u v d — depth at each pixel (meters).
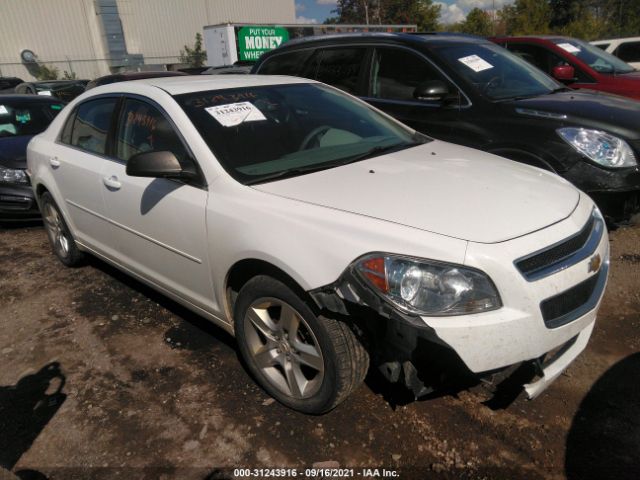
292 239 2.28
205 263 2.73
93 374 3.04
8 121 6.44
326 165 2.81
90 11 33.25
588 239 2.36
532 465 2.25
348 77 5.22
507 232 2.12
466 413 2.55
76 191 3.76
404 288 2.02
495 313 2.01
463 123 4.32
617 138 3.71
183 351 3.20
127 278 4.26
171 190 2.86
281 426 2.54
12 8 31.09
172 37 36.03
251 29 19.67
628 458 2.26
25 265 4.71
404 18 39.16
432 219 2.18
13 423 2.69
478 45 4.94
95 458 2.43
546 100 4.22
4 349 3.38
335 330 2.26
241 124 2.96
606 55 7.31
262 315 2.58
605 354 2.94
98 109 3.70
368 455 2.34
